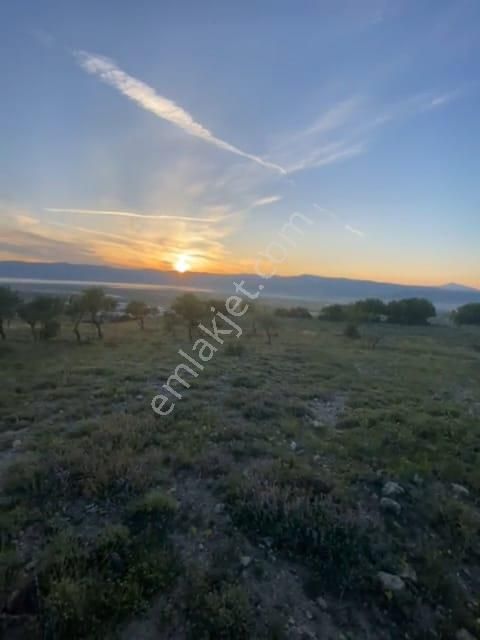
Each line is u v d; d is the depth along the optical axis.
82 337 27.70
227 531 5.01
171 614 3.73
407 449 8.08
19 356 18.42
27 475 6.09
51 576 3.96
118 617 3.65
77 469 6.25
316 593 4.13
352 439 8.43
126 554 4.46
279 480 6.20
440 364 21.58
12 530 4.84
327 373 16.31
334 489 6.00
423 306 63.00
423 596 4.18
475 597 4.30
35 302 25.64
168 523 5.13
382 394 13.04
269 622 3.72
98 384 12.51
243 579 4.23
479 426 9.87
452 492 6.48
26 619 3.58
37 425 8.71
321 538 4.78
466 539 5.13
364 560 4.57
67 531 4.78
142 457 6.87
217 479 6.35
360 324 51.91
